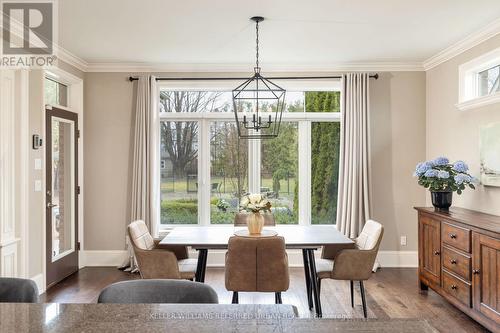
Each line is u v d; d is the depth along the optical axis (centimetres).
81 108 475
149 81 474
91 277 437
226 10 317
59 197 427
